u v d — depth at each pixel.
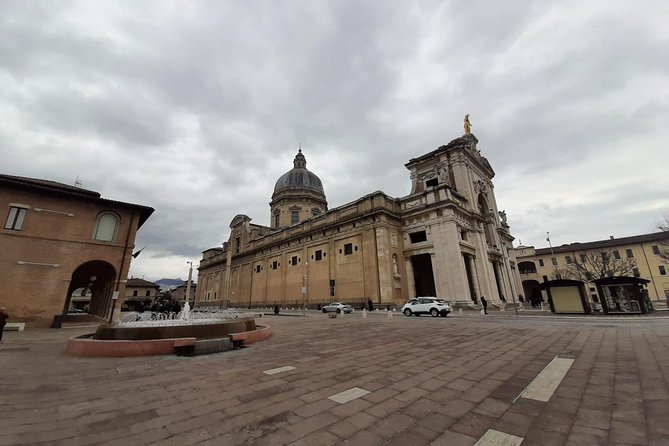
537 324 15.78
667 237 46.72
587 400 4.62
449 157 43.81
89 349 8.55
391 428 3.78
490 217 46.31
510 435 3.56
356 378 6.07
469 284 37.34
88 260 18.92
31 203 17.86
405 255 37.25
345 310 31.97
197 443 3.41
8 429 3.79
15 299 16.55
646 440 3.34
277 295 47.38
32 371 6.87
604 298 22.19
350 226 38.28
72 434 3.66
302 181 61.53
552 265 59.84
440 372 6.48
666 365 6.41
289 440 3.46
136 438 3.54
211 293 68.50
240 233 62.22
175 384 5.78
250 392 5.25
